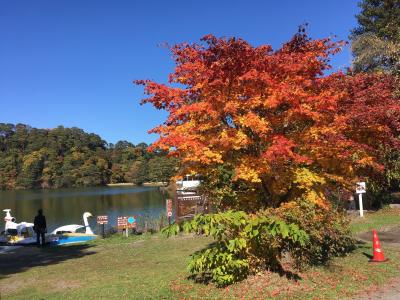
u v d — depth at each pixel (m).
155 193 83.06
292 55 7.88
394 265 8.98
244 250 7.70
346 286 7.54
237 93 7.72
